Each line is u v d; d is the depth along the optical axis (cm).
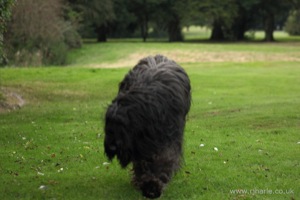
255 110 1334
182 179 736
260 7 5819
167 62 693
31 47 3359
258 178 745
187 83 701
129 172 743
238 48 4166
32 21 3266
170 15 5909
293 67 2744
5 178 745
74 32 4584
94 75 2258
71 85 1950
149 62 682
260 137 1020
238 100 1576
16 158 860
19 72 2314
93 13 5134
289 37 6912
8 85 1861
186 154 883
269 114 1256
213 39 6412
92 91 1823
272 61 3203
